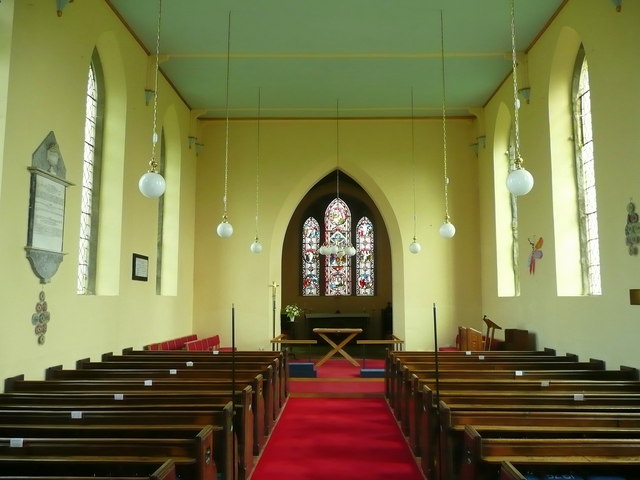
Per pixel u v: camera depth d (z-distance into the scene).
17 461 3.83
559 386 6.57
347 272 22.94
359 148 15.95
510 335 11.47
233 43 11.25
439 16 10.21
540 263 10.98
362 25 10.55
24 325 6.84
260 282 15.55
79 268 9.56
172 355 9.72
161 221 13.91
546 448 3.92
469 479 4.10
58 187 7.68
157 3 9.67
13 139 6.61
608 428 4.61
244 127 16.05
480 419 4.78
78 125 8.40
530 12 10.05
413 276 15.59
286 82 13.35
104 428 4.58
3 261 6.40
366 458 6.73
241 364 8.52
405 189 15.85
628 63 7.64
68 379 7.43
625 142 7.75
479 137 15.09
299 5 9.79
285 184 15.86
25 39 6.89
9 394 5.89
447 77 13.07
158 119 12.34
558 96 10.47
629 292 7.51
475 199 15.80
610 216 8.20
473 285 15.59
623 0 7.74
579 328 9.29
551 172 10.39
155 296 12.11
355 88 13.76
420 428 6.54
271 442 7.43
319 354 18.67
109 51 9.98
